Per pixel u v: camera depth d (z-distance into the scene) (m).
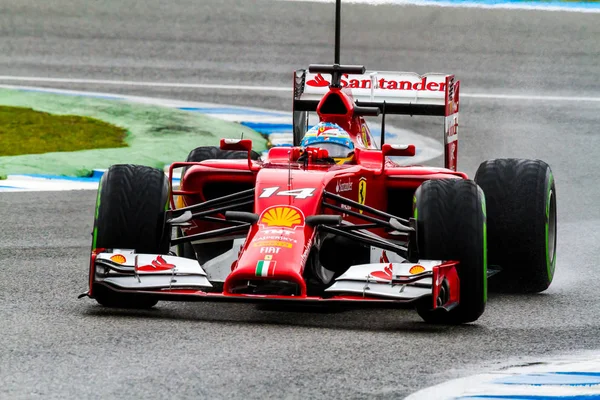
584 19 101.25
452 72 83.75
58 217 43.47
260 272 24.78
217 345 23.27
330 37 93.38
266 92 75.88
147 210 27.20
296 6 102.50
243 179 30.97
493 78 82.25
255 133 62.62
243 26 96.12
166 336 24.05
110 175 27.66
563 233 43.41
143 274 25.75
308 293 29.53
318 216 26.62
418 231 26.50
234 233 31.39
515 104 74.69
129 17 97.69
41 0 101.12
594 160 60.50
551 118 71.06
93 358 21.92
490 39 93.69
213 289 30.44
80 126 62.94
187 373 20.94
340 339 24.34
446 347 23.92
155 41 90.81
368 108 34.47
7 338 23.58
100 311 26.97
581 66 86.81
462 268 26.06
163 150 57.81
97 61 83.75
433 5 102.88
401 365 22.11
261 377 20.78
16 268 33.50
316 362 22.06
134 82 77.50
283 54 87.88
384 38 92.88
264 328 25.33
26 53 85.12
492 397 20.09
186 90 75.44
